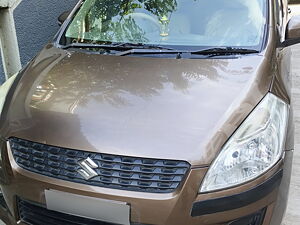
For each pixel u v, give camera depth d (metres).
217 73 2.07
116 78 2.07
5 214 2.04
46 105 1.92
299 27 2.48
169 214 1.62
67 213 1.75
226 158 1.67
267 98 1.93
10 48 4.03
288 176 1.88
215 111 1.79
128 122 1.75
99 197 1.67
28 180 1.80
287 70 2.57
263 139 1.75
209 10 2.62
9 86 2.33
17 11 4.03
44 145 1.79
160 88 1.95
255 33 2.45
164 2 2.72
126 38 2.57
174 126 1.72
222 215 1.66
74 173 1.72
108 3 2.85
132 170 1.66
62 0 4.78
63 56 2.41
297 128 3.54
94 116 1.80
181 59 2.25
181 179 1.63
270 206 1.77
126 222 1.67
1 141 1.92
